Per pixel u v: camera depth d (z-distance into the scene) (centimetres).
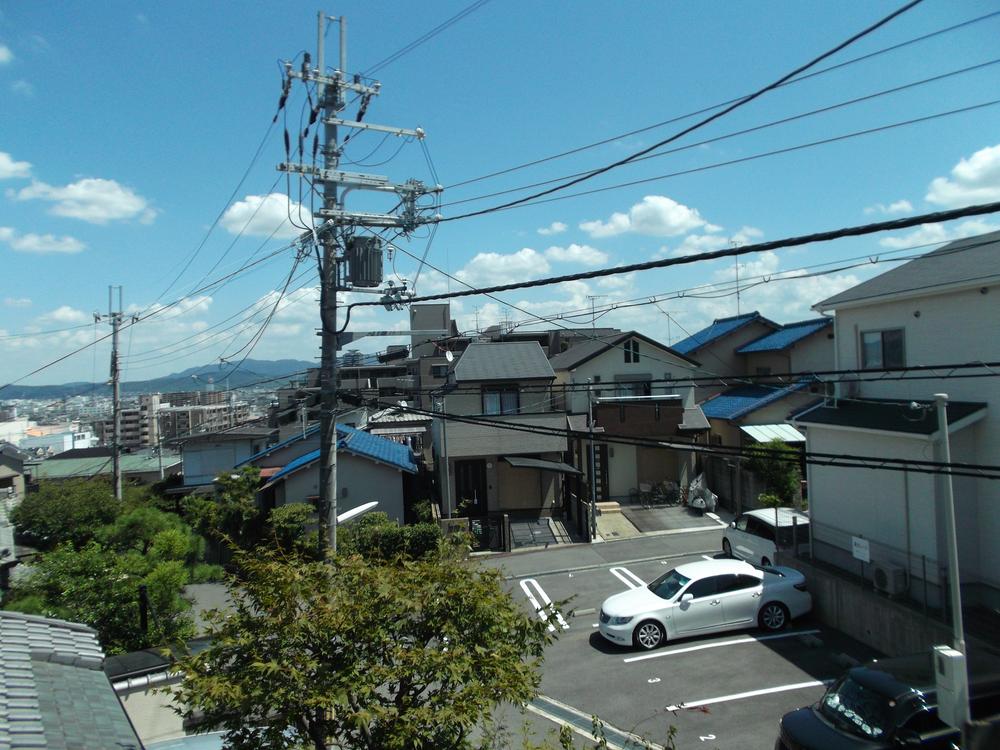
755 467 2166
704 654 1177
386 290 1145
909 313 1330
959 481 1180
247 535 2186
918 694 738
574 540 2158
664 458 2547
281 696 471
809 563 1395
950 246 1459
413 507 2308
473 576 604
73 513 2036
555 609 611
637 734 924
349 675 495
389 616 537
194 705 475
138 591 1069
